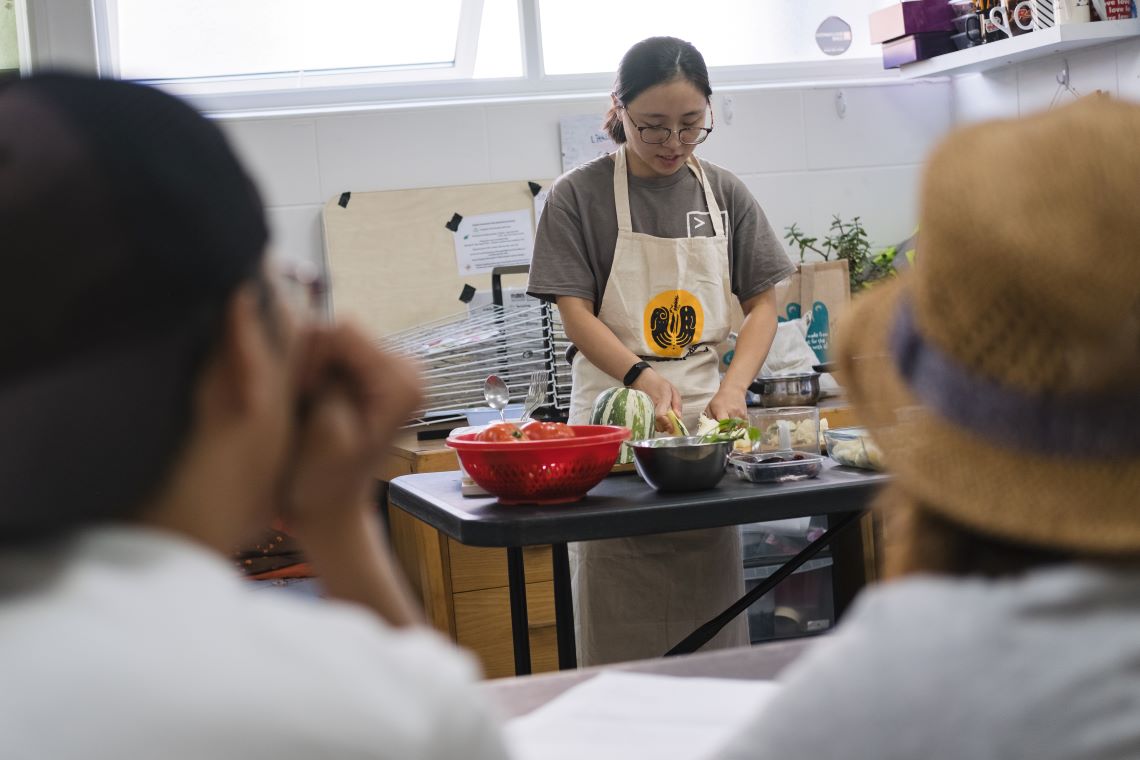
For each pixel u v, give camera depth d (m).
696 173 2.80
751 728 0.57
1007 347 0.58
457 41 4.03
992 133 0.61
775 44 4.26
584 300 2.77
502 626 3.21
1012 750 0.51
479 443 1.90
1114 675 0.51
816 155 4.06
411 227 3.78
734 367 2.71
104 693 0.44
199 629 0.46
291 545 3.30
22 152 0.49
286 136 3.73
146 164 0.49
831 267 3.75
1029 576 0.57
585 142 3.90
